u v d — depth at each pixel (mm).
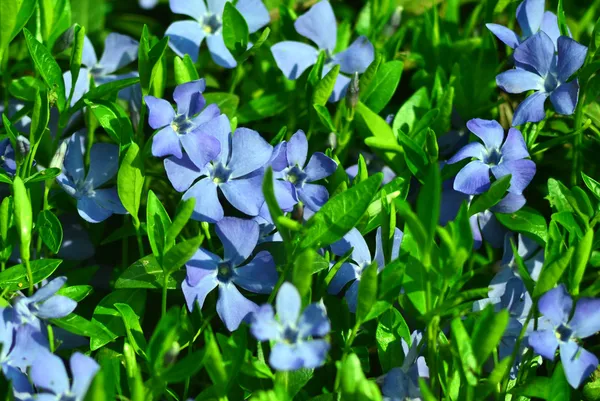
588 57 582
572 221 560
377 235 563
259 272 542
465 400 515
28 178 554
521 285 559
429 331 524
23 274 546
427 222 500
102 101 571
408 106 612
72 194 565
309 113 600
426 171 578
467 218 513
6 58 607
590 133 616
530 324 561
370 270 510
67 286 573
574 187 566
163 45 558
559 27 603
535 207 614
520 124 577
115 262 597
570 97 569
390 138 597
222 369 502
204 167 549
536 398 569
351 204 525
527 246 589
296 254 528
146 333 573
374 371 575
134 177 538
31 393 514
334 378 556
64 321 532
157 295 578
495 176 561
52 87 567
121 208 575
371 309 528
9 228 554
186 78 573
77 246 588
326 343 490
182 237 565
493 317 501
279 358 487
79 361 493
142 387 499
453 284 537
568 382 525
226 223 539
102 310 550
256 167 550
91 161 574
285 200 548
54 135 612
